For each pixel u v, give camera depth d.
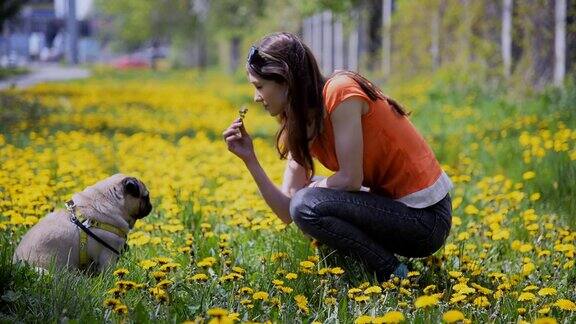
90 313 3.60
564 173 6.88
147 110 16.45
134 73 44.81
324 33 33.22
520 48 14.84
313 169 4.31
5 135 10.27
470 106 13.91
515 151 8.36
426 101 15.42
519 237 5.20
